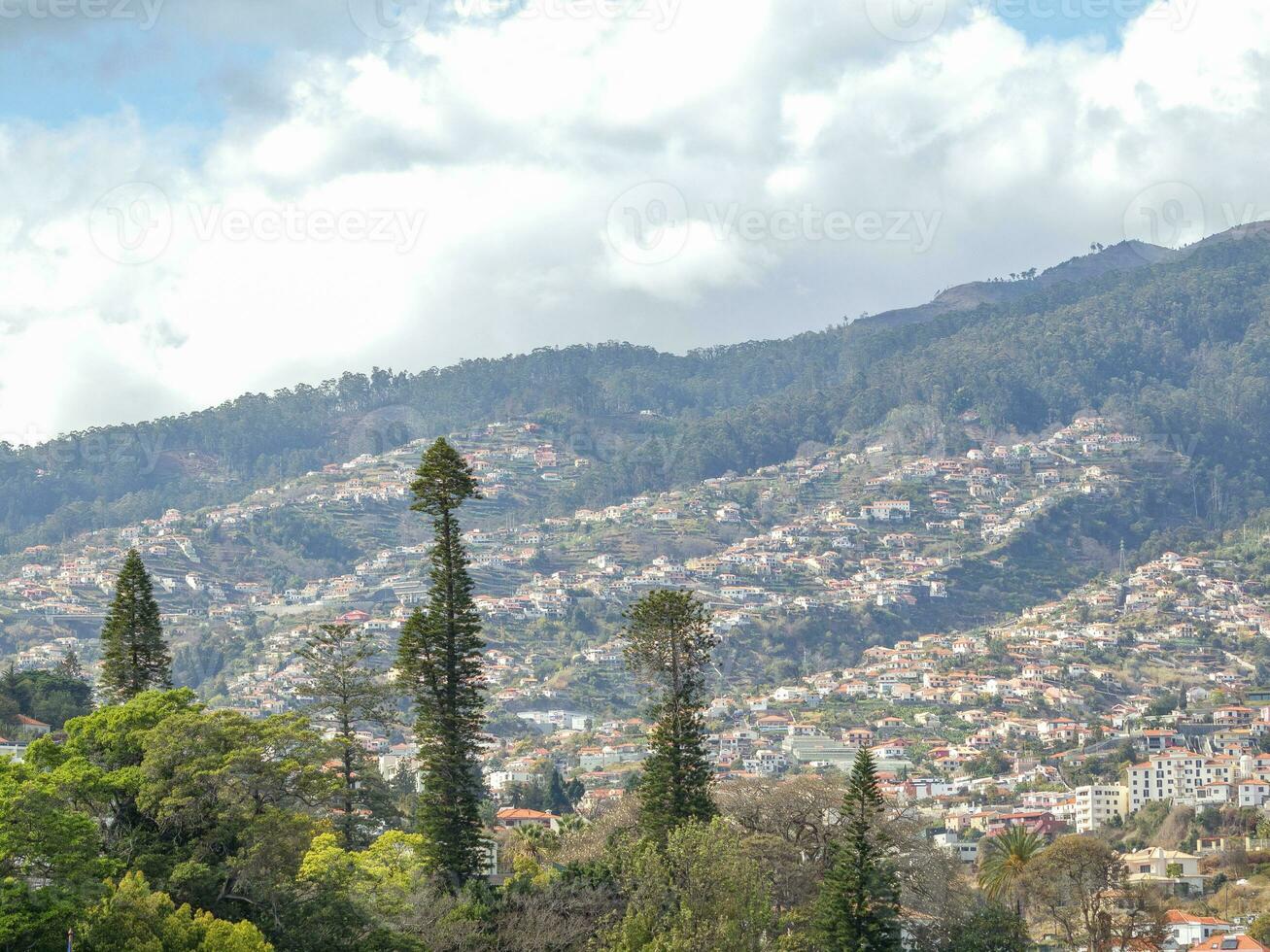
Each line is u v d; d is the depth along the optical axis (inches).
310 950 3959.2
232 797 4116.6
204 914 3742.6
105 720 4382.4
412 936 4116.6
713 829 4598.9
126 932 3550.7
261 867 4015.8
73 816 3624.5
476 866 4972.9
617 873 4771.2
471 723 5118.1
